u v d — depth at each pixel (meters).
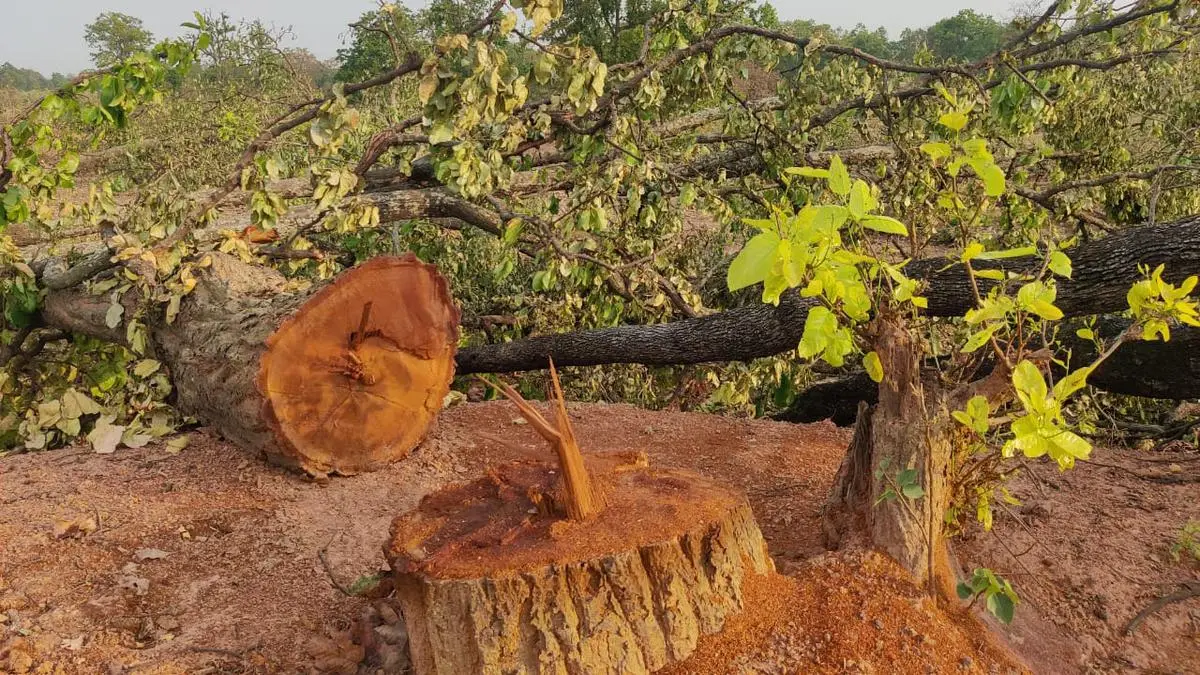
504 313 7.36
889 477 2.63
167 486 3.95
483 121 5.05
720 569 2.25
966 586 2.42
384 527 3.62
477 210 6.23
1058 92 6.29
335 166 5.10
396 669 2.47
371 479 4.15
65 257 5.51
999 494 3.48
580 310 6.61
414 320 4.23
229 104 11.25
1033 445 2.02
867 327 2.72
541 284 5.54
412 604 2.17
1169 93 6.74
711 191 5.98
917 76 6.38
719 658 2.13
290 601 3.00
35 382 6.00
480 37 4.41
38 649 2.63
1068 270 2.22
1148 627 2.82
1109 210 6.88
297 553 3.35
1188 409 6.23
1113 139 6.76
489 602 2.02
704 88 5.99
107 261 4.98
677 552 2.15
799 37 5.72
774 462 4.49
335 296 3.98
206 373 4.25
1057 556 3.17
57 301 5.48
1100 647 2.72
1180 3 5.11
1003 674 2.29
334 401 4.05
